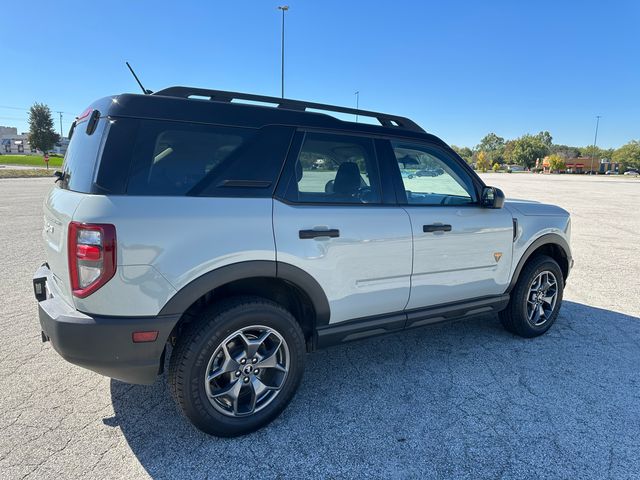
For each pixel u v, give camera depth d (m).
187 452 2.45
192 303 2.36
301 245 2.63
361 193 3.01
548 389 3.17
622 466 2.38
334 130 2.90
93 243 2.12
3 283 5.52
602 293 5.58
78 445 2.49
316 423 2.74
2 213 11.73
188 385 2.38
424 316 3.31
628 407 2.94
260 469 2.33
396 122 3.39
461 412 2.87
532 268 3.94
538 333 4.12
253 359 2.59
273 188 2.61
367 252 2.92
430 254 3.24
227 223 2.41
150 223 2.21
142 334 2.23
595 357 3.71
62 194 2.53
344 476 2.29
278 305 2.63
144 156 2.29
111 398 2.99
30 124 67.75
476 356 3.71
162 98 2.39
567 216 4.24
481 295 3.67
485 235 3.54
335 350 3.82
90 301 2.17
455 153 3.56
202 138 2.46
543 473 2.32
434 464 2.38
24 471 2.27
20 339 3.90
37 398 2.98
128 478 2.24
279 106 2.84
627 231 10.67
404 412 2.87
